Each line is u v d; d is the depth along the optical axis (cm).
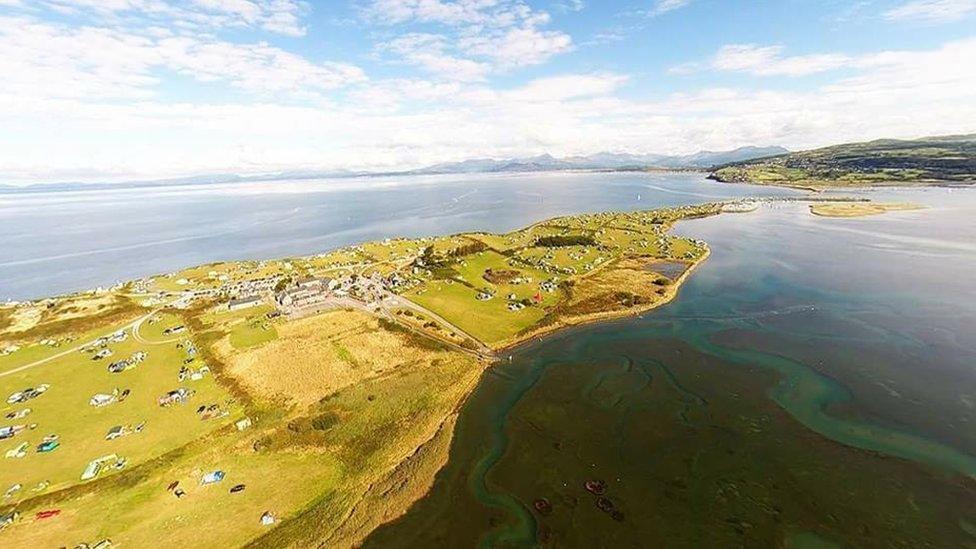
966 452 6412
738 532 5306
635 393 8344
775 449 6669
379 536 5419
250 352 9938
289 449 6969
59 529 5478
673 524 5453
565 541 5262
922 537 5150
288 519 5644
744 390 8244
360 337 10694
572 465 6550
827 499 5728
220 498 5972
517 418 7744
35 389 8575
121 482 6228
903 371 8588
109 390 8562
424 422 7669
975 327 10319
